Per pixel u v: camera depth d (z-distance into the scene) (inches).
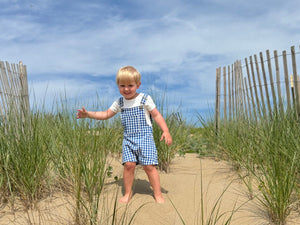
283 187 83.6
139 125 110.6
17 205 91.9
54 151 111.3
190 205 99.6
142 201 102.0
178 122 172.1
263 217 86.5
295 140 109.4
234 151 140.9
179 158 170.1
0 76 125.0
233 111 180.9
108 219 81.4
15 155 97.3
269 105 147.8
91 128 111.4
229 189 112.3
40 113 122.6
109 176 125.8
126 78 106.7
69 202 89.4
